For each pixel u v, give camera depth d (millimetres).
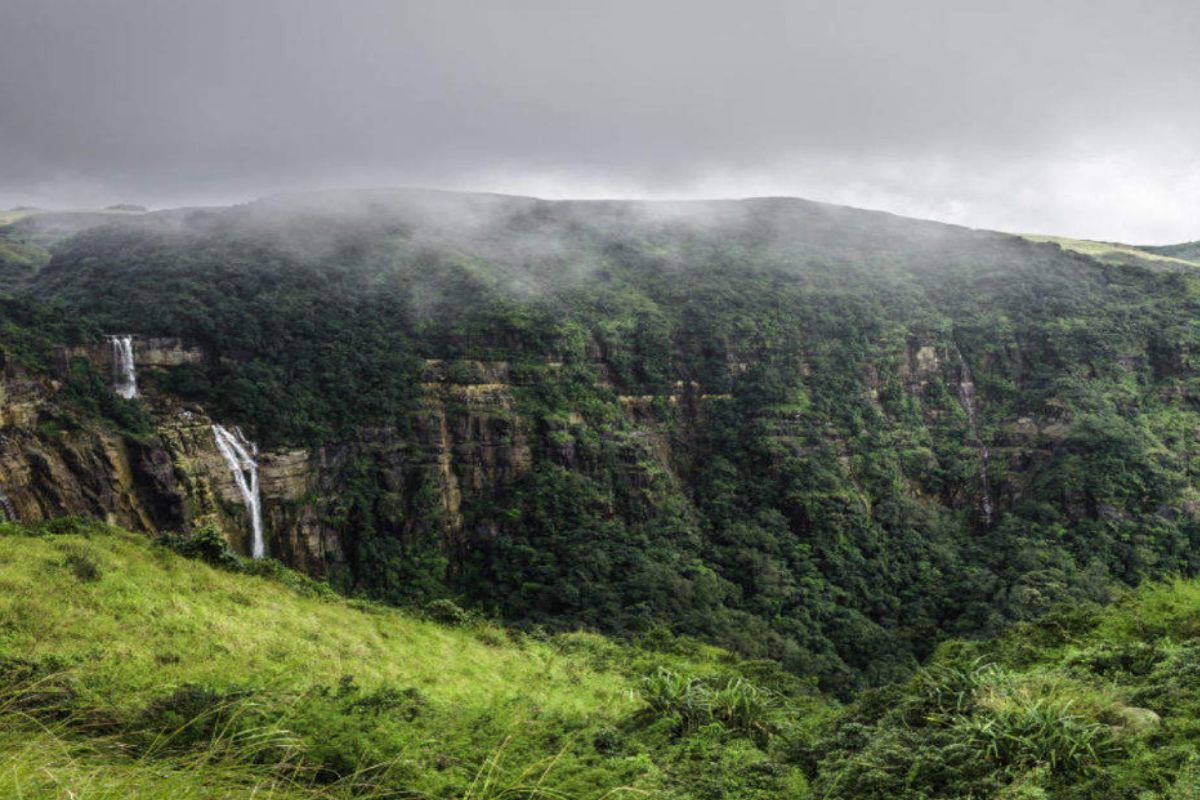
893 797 7848
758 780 9438
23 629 14344
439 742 10773
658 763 10312
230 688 12383
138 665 13844
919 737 8898
